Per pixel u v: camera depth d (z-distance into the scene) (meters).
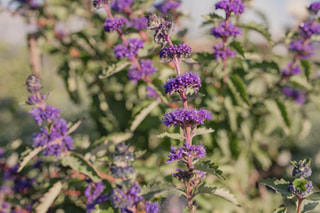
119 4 0.61
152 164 0.63
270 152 0.89
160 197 0.55
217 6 0.57
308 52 0.62
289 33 0.62
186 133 0.49
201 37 0.66
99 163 0.58
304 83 0.64
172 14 0.63
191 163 0.49
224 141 0.66
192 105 0.62
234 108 0.63
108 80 0.71
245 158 0.67
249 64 0.65
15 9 0.69
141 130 0.67
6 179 0.62
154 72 0.60
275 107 0.64
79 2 0.70
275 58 0.65
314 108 0.76
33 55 0.69
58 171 0.59
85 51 0.72
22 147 0.63
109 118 0.72
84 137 0.71
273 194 0.67
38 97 0.55
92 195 0.54
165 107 0.66
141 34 0.60
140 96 0.67
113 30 0.57
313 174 0.84
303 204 0.50
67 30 0.73
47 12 0.71
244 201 0.65
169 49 0.48
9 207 0.57
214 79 0.65
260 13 0.63
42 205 0.55
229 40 0.61
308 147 0.91
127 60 0.59
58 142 0.54
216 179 0.62
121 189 0.49
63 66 0.74
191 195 0.49
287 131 0.63
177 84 0.48
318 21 0.61
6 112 1.05
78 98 0.76
